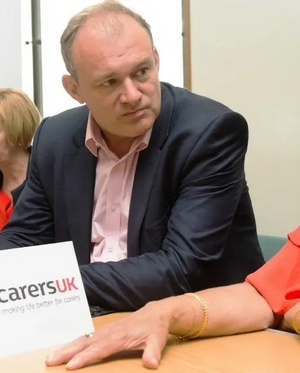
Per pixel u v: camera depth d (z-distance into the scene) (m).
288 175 2.16
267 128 2.22
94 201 1.46
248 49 2.27
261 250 1.68
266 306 0.97
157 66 1.33
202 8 2.43
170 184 1.35
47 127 1.63
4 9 3.34
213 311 0.91
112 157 1.43
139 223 1.34
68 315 0.89
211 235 1.24
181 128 1.35
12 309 0.85
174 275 1.16
